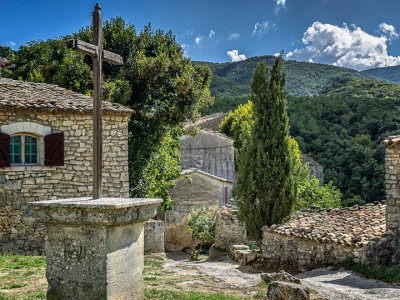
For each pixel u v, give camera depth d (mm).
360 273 9367
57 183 10961
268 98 13891
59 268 4234
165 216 20672
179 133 20062
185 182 21062
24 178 10586
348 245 9898
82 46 4418
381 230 10500
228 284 8992
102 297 4008
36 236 10703
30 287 6711
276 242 12445
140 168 16016
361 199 30141
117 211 3992
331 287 7883
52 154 10836
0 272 7848
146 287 7609
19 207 10523
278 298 5168
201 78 20438
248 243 16938
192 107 17859
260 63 14062
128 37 20375
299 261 11469
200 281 9297
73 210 4062
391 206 10211
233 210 17641
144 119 17109
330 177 33281
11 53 22609
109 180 11758
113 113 11789
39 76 19000
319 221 12695
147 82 17547
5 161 10289
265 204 13523
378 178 30781
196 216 18766
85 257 4109
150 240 15289
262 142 13805
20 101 10531
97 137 4594
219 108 44906
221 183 21016
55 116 10984
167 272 10609
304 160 31641
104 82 17109
